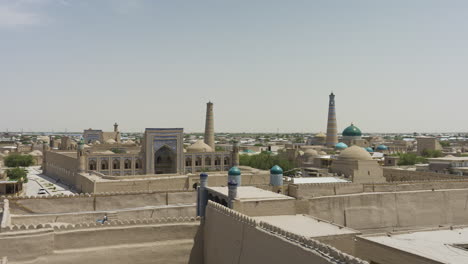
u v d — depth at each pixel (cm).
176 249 2912
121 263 2739
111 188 5278
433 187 4694
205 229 3002
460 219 4362
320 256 1752
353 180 5553
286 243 1998
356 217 3812
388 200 3991
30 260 2506
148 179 5534
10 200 3766
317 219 2961
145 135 7388
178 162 7644
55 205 3953
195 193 4544
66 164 7538
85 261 2647
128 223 2822
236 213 2553
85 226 2709
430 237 2783
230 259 2567
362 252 2594
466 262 2184
